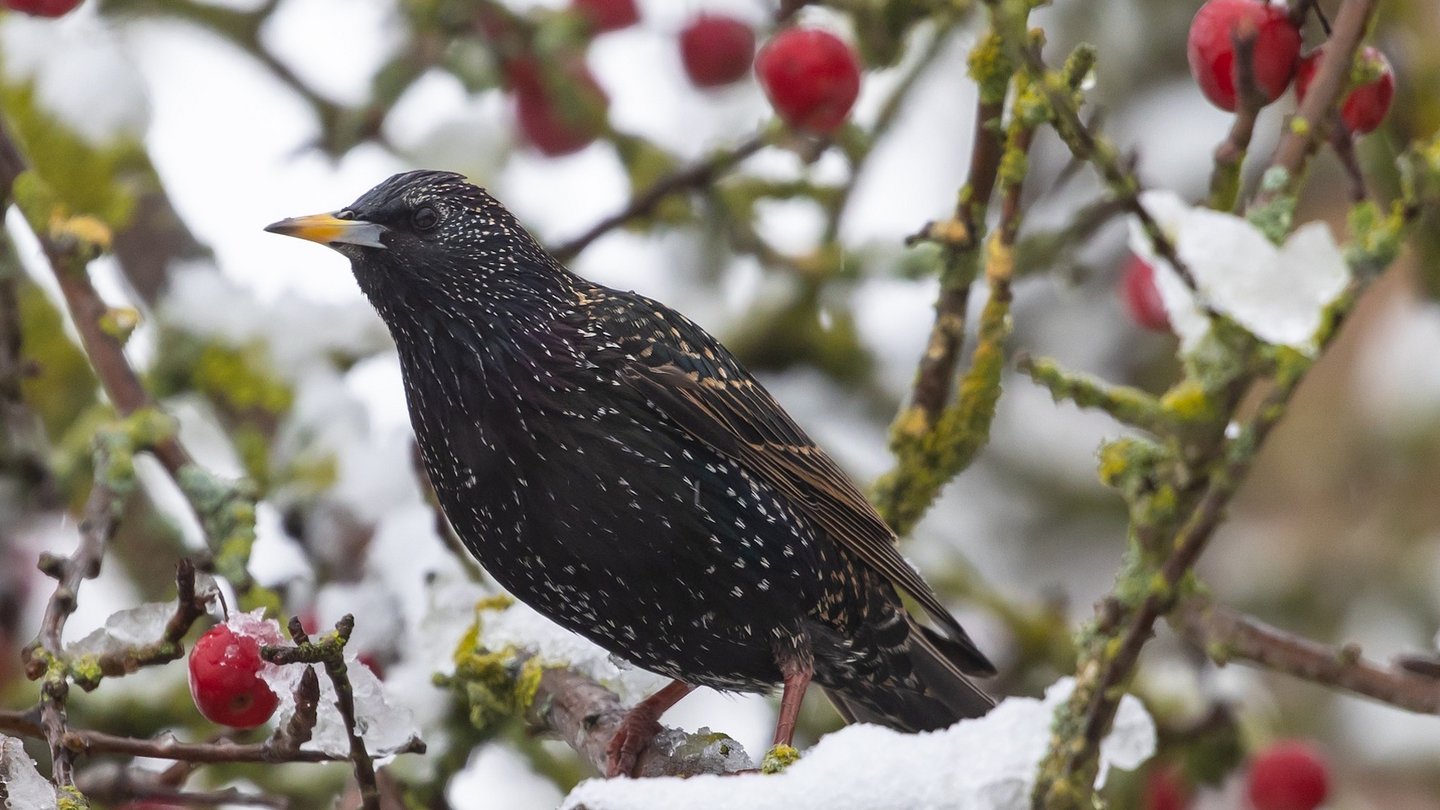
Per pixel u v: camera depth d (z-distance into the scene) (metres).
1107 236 14.58
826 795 6.07
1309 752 9.75
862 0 10.30
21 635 11.05
